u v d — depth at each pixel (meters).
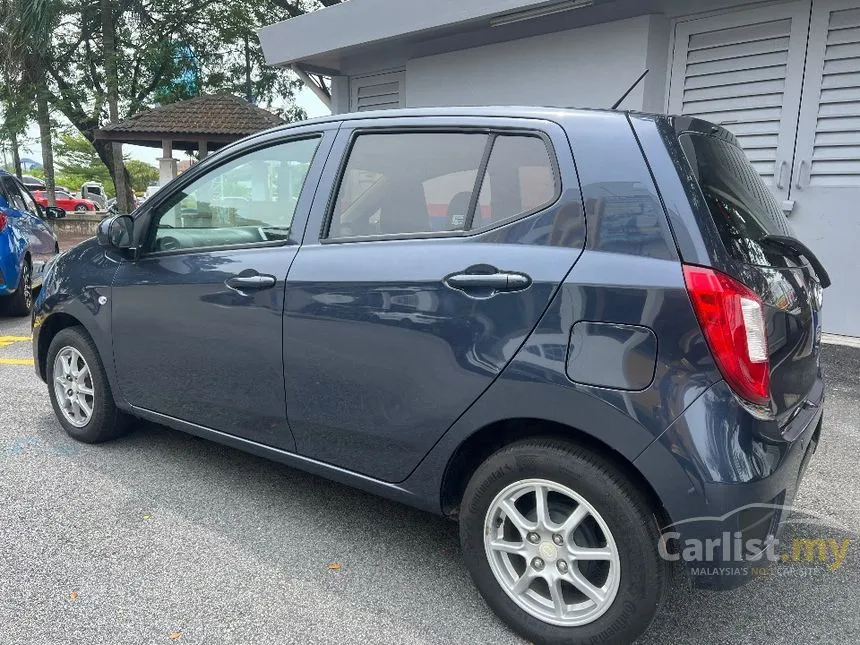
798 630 2.34
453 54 7.73
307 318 2.66
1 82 15.81
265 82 17.67
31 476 3.43
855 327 5.26
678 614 2.43
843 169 5.21
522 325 2.16
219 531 2.94
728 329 1.91
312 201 2.80
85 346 3.67
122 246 3.32
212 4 16.66
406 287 2.41
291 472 3.56
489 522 2.30
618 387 2.00
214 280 2.98
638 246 2.04
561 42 6.74
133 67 16.86
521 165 2.31
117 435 3.85
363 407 2.56
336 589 2.54
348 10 7.77
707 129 2.43
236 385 2.96
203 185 3.20
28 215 8.25
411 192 2.55
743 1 5.57
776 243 2.31
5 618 2.30
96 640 2.21
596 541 2.14
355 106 9.28
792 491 2.08
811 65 5.27
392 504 3.24
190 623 2.31
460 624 2.35
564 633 2.17
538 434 2.26
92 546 2.78
